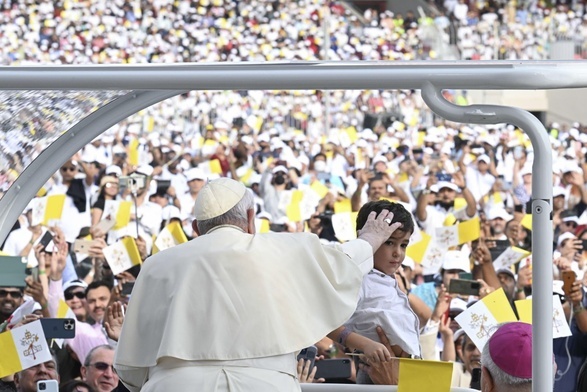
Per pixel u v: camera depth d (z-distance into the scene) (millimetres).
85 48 110562
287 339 11906
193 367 11758
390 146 70250
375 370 14164
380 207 14891
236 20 114438
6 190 13656
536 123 11023
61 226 41375
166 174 58312
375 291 14883
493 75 10930
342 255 12523
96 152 55812
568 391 23250
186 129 82188
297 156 62250
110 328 22047
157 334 12117
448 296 23312
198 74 11086
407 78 11055
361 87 11117
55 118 13430
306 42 113375
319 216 36969
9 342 16984
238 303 11891
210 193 12695
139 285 12367
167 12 113562
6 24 109812
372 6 117312
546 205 10992
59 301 24219
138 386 12547
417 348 14891
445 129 74062
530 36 110562
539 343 10977
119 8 112812
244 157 62562
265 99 85938
